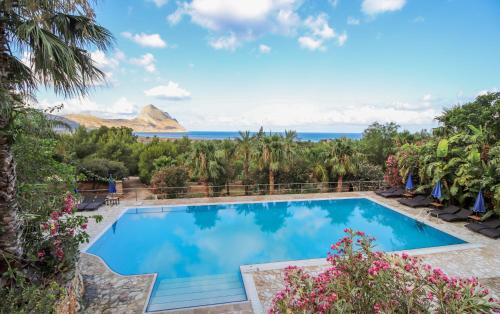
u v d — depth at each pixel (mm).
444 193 11094
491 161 9250
